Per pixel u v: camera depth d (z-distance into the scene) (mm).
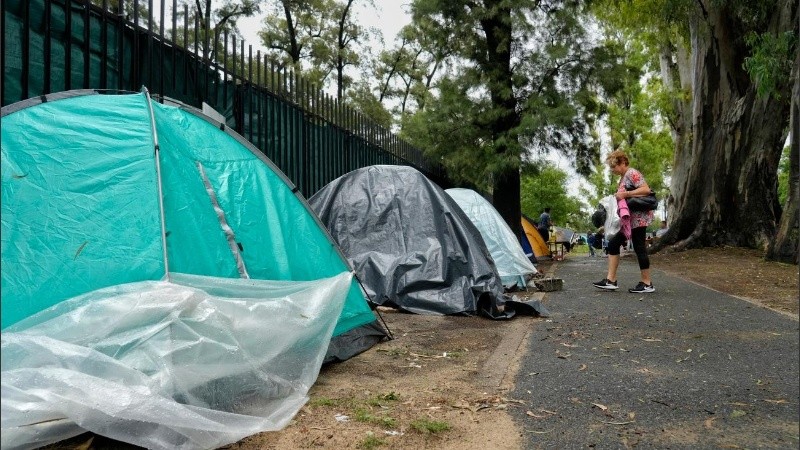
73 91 3885
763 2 13828
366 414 3209
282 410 3201
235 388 3143
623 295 7941
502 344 4996
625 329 5543
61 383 2518
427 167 16562
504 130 17469
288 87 8531
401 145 14141
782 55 11648
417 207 7410
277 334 3451
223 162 4223
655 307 6801
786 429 2918
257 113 7398
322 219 7465
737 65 15734
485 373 4090
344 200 7578
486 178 17609
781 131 15531
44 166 3258
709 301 7172
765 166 15633
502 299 6625
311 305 3793
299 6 28594
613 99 19000
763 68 11758
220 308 3180
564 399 3480
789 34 11492
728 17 15273
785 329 5348
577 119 17328
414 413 3268
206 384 2980
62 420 2631
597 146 17906
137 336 2834
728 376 3881
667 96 24578
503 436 2920
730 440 2801
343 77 31172
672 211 23938
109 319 2830
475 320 6281
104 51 5195
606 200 8594
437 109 17812
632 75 18094
